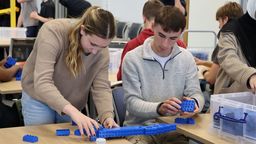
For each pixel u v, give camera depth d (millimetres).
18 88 2645
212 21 6238
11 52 3346
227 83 2125
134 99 2033
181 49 2160
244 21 2088
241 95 1841
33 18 5082
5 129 1701
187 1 5965
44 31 1722
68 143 1528
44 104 1879
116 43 3705
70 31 1725
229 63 1932
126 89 2084
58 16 5277
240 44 2055
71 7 4688
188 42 6176
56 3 5250
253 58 2086
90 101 2105
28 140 1530
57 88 1835
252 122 1522
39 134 1637
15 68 2936
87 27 1633
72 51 1729
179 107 1848
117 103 2271
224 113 1637
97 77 1902
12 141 1525
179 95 2117
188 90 2105
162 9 1954
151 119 2025
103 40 1629
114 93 2287
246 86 1902
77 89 1898
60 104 1623
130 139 1968
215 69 2740
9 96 2715
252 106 1525
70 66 1752
